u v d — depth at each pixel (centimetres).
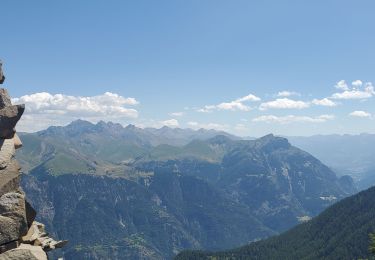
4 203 2856
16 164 3195
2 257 2783
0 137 3278
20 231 2861
